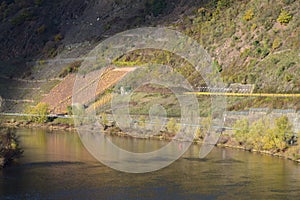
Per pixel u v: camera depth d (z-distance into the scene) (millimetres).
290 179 61688
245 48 112875
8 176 62469
